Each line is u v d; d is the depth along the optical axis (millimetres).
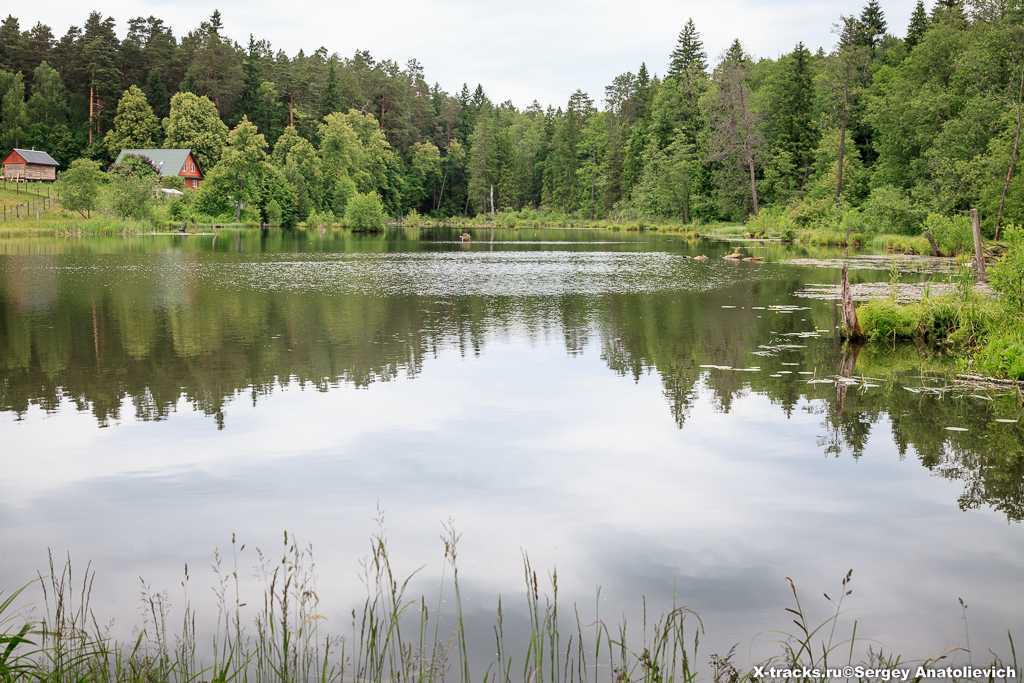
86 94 104188
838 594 4902
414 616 4574
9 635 4293
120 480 6992
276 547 5547
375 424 8898
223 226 73438
